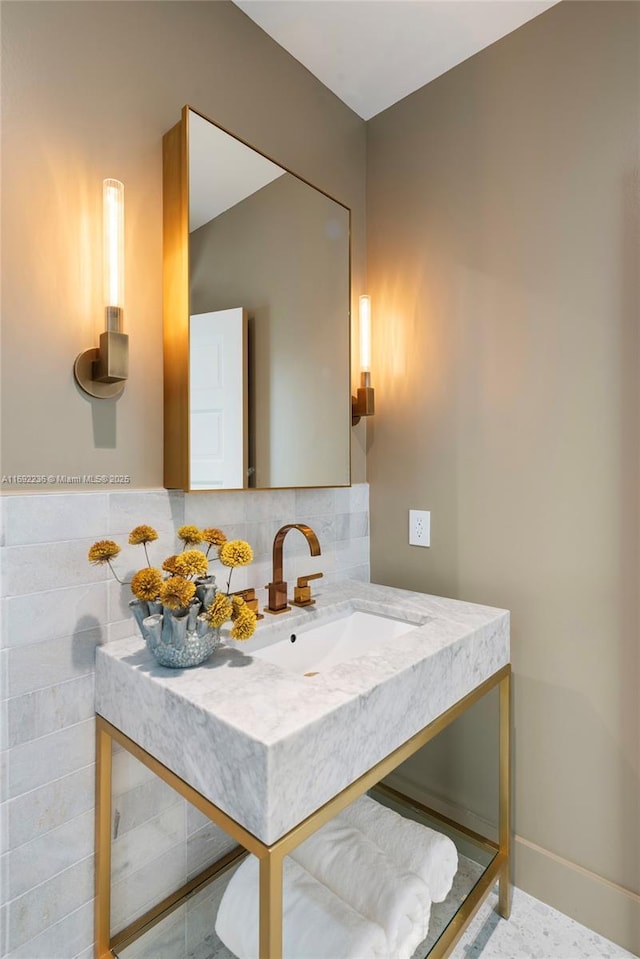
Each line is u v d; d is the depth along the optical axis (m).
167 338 1.23
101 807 1.08
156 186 1.23
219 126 1.29
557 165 1.39
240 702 0.83
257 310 1.38
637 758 1.28
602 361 1.32
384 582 1.83
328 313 1.63
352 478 1.81
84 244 1.09
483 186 1.54
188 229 1.20
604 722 1.33
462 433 1.60
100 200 1.11
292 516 1.58
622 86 1.27
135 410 1.19
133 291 1.18
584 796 1.36
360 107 1.81
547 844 1.43
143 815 1.20
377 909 1.04
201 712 0.81
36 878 1.01
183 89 1.28
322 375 1.60
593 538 1.34
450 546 1.64
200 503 1.31
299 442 1.52
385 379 1.83
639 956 1.26
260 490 1.39
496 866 1.35
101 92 1.12
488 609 1.41
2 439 0.97
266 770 0.70
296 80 1.59
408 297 1.75
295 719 0.77
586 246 1.34
